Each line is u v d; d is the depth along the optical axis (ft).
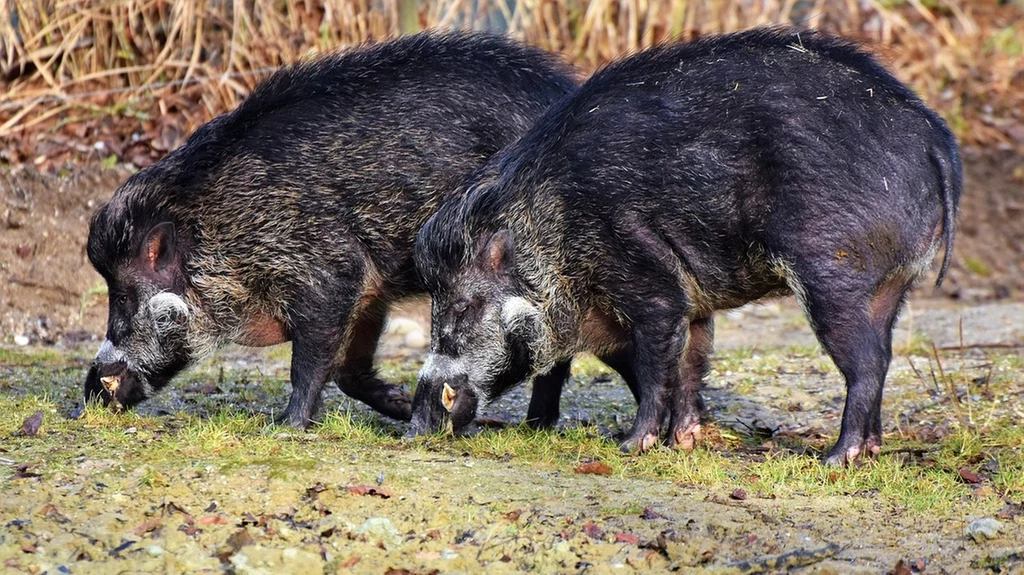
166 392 63.41
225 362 74.38
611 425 59.31
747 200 49.78
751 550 40.45
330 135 55.21
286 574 38.86
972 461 51.24
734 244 50.44
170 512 41.83
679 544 40.47
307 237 54.60
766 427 58.39
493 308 52.90
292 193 54.60
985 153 113.91
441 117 56.03
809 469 48.93
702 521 42.24
